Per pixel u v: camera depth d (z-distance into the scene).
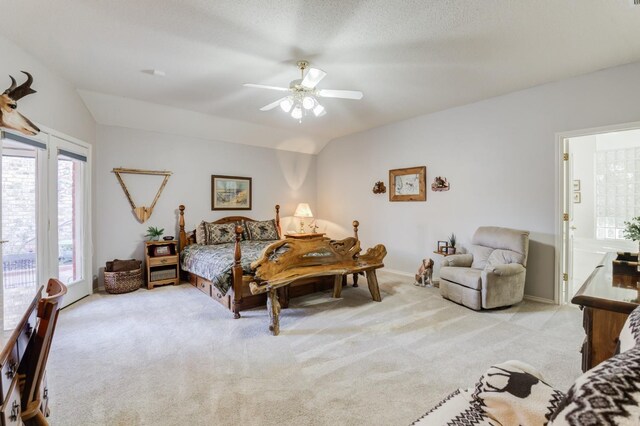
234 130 5.36
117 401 1.79
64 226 3.64
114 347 2.49
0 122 2.40
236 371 2.13
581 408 0.55
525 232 3.56
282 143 6.14
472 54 2.81
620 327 1.30
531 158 3.68
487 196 4.07
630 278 1.70
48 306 1.02
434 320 3.07
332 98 4.02
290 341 2.61
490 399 1.04
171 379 2.03
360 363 2.24
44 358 1.06
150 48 2.70
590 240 6.02
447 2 2.06
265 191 6.13
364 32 2.43
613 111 3.12
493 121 3.99
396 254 5.23
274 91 3.74
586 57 2.88
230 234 5.12
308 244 3.24
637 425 0.49
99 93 3.80
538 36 2.50
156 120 4.60
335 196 6.39
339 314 3.26
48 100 3.11
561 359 2.27
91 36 2.51
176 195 5.03
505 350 2.42
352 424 1.61
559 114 3.46
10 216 2.85
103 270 4.31
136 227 4.63
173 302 3.69
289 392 1.89
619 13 2.19
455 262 3.92
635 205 5.77
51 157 3.17
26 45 2.65
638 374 0.55
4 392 0.83
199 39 2.54
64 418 1.65
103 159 4.33
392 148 5.25
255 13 2.19
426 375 2.08
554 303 3.54
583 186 6.27
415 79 3.38
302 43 2.60
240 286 3.17
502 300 3.33
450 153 4.45
